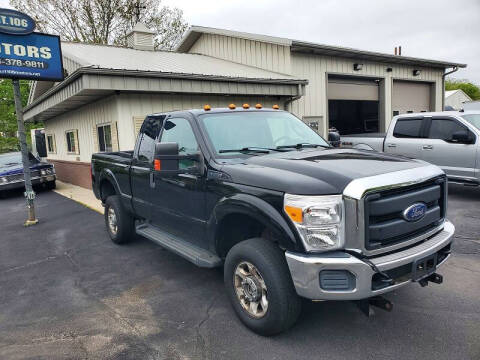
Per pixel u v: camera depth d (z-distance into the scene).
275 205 2.94
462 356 2.85
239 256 3.27
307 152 3.78
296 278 2.82
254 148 4.00
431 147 8.26
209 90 10.12
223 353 3.04
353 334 3.21
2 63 7.46
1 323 3.76
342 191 2.77
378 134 9.96
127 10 28.23
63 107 12.43
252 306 3.30
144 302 4.06
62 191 12.96
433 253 3.05
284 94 11.60
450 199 8.11
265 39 13.38
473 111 7.89
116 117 9.74
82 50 12.77
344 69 14.82
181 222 4.21
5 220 9.01
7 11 7.39
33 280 4.92
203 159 3.75
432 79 18.58
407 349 2.97
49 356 3.14
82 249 6.14
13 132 24.17
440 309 3.55
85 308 4.00
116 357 3.08
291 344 3.11
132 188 5.36
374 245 2.79
